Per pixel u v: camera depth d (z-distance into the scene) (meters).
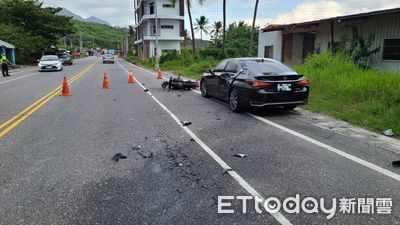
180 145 6.46
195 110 10.23
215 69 11.84
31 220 3.70
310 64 15.14
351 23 18.84
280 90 8.88
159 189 4.46
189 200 4.15
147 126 8.09
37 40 45.91
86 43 159.62
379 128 7.43
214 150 6.11
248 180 4.73
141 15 67.19
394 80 9.91
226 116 9.25
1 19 46.69
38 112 9.91
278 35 24.59
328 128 7.71
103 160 5.60
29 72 29.66
